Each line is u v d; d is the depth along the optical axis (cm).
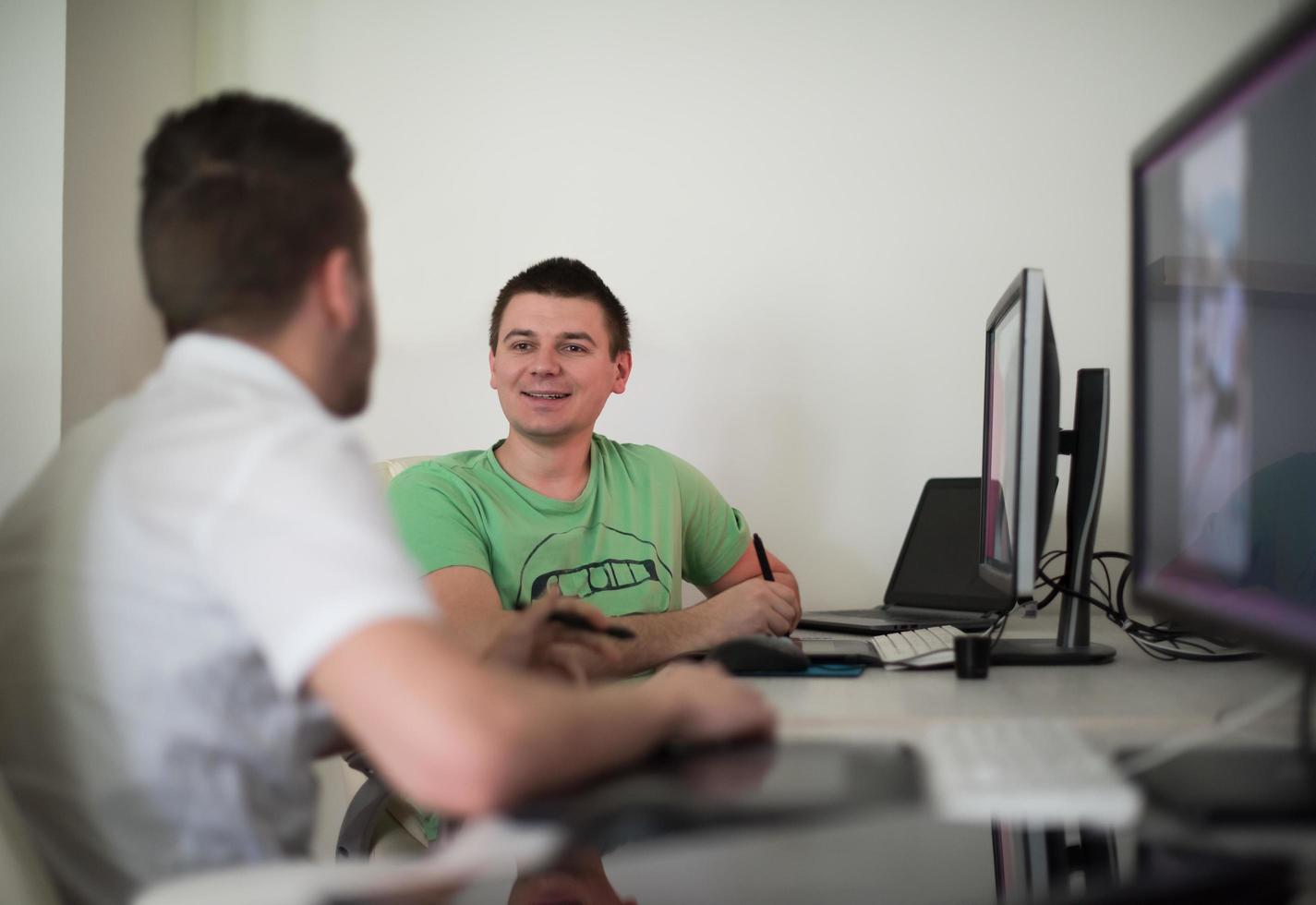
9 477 179
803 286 227
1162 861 63
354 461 70
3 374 180
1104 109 223
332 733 87
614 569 176
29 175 181
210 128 79
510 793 59
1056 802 58
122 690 72
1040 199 224
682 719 74
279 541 64
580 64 231
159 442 72
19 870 68
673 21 230
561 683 100
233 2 232
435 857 56
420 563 162
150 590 71
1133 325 97
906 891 119
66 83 183
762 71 229
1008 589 129
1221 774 64
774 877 127
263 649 66
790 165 228
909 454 226
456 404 231
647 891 125
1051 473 127
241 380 76
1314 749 71
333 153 81
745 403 228
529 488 179
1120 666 132
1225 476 83
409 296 232
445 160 232
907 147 226
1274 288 112
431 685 60
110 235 199
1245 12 220
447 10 232
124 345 203
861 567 226
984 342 224
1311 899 57
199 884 53
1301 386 117
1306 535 96
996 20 225
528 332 178
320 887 53
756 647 126
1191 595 86
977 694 109
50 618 74
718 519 197
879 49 227
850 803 58
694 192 229
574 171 231
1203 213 84
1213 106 82
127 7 204
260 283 78
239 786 75
